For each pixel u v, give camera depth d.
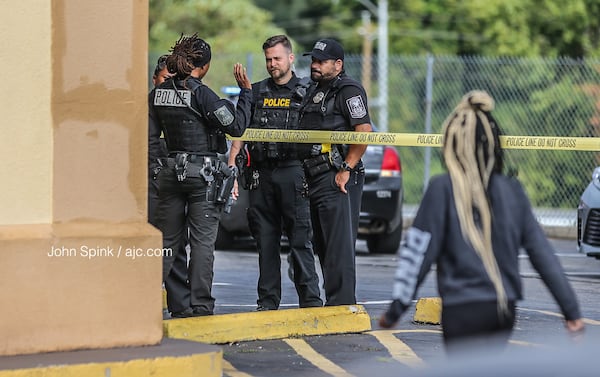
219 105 22.89
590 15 102.12
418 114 61.44
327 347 22.61
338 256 24.73
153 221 24.22
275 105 25.09
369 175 41.47
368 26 116.31
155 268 19.14
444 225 14.99
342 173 24.52
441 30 112.31
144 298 19.05
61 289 18.44
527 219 15.18
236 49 101.56
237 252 42.97
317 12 138.00
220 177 23.38
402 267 14.95
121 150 19.16
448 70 60.62
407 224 56.50
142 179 19.34
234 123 22.97
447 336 14.86
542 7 102.81
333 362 21.06
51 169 18.72
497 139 15.32
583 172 58.53
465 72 60.34
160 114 23.42
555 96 58.72
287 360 21.22
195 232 23.48
